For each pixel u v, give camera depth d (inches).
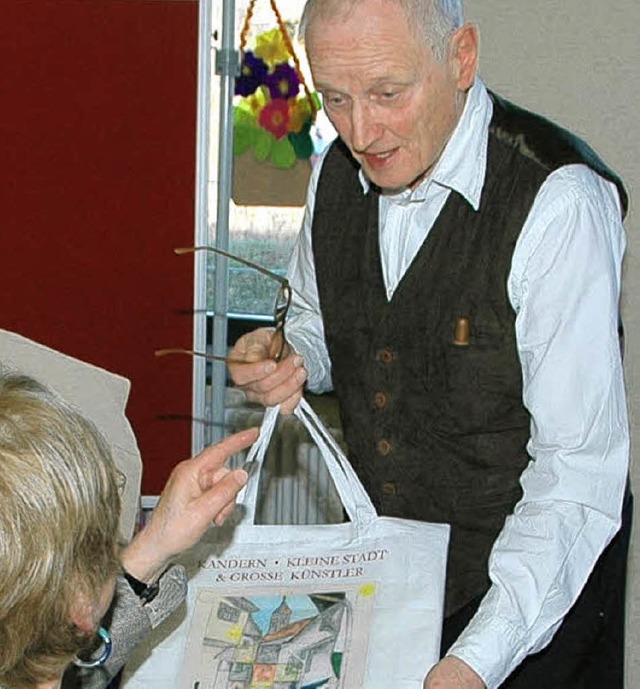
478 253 57.7
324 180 65.3
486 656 50.3
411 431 62.3
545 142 57.4
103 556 35.7
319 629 51.4
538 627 51.8
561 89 97.7
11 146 85.1
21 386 36.4
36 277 87.4
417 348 60.7
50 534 33.5
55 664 35.5
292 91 94.2
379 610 51.7
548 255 55.0
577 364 53.4
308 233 66.6
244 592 51.4
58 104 84.7
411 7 50.9
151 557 46.3
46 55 83.9
